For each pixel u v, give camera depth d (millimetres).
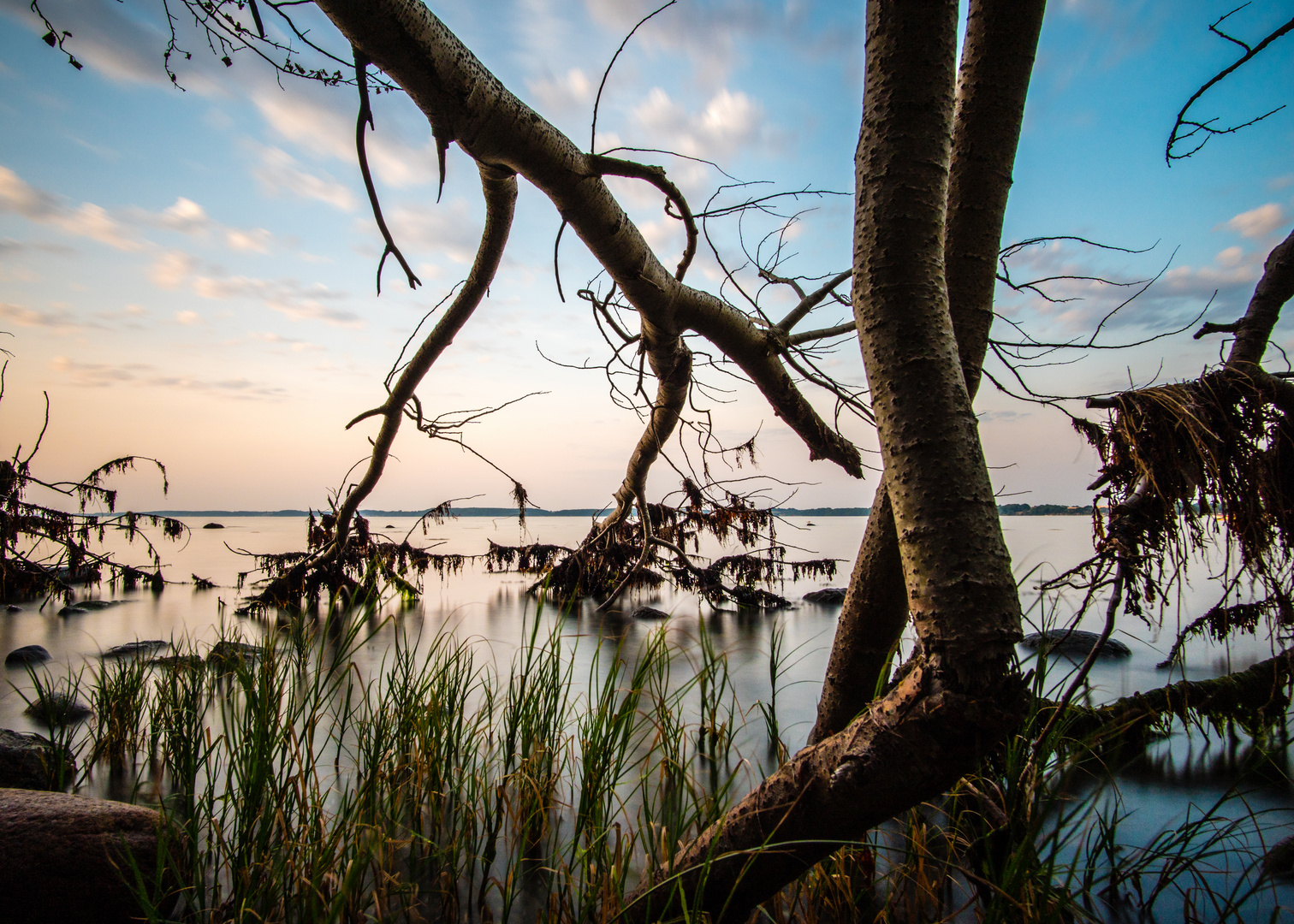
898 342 1456
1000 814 2441
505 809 3037
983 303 2410
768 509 7992
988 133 2342
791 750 3791
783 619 8141
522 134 2957
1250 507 2445
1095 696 4418
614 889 2154
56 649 6363
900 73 1489
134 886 2348
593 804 2686
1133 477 2590
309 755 2652
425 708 3355
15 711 4516
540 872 2662
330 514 8680
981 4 2303
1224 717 3604
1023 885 2018
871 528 2725
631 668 5547
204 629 7180
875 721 1408
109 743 3689
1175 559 2447
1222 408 2479
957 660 1293
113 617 7980
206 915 2326
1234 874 2514
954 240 2412
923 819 2738
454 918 2387
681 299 3986
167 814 2555
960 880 2523
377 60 2596
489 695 3180
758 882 1615
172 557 15500
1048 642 2883
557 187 3189
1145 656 5492
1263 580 2582
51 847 2316
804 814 1483
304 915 2193
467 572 13000
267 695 2779
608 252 3543
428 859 2701
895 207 1478
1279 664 3588
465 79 2730
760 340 4324
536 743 3072
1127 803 3076
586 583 9227
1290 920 2260
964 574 1319
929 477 1386
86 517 9297
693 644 6582
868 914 2377
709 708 4469
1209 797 3100
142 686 4133
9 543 8156
